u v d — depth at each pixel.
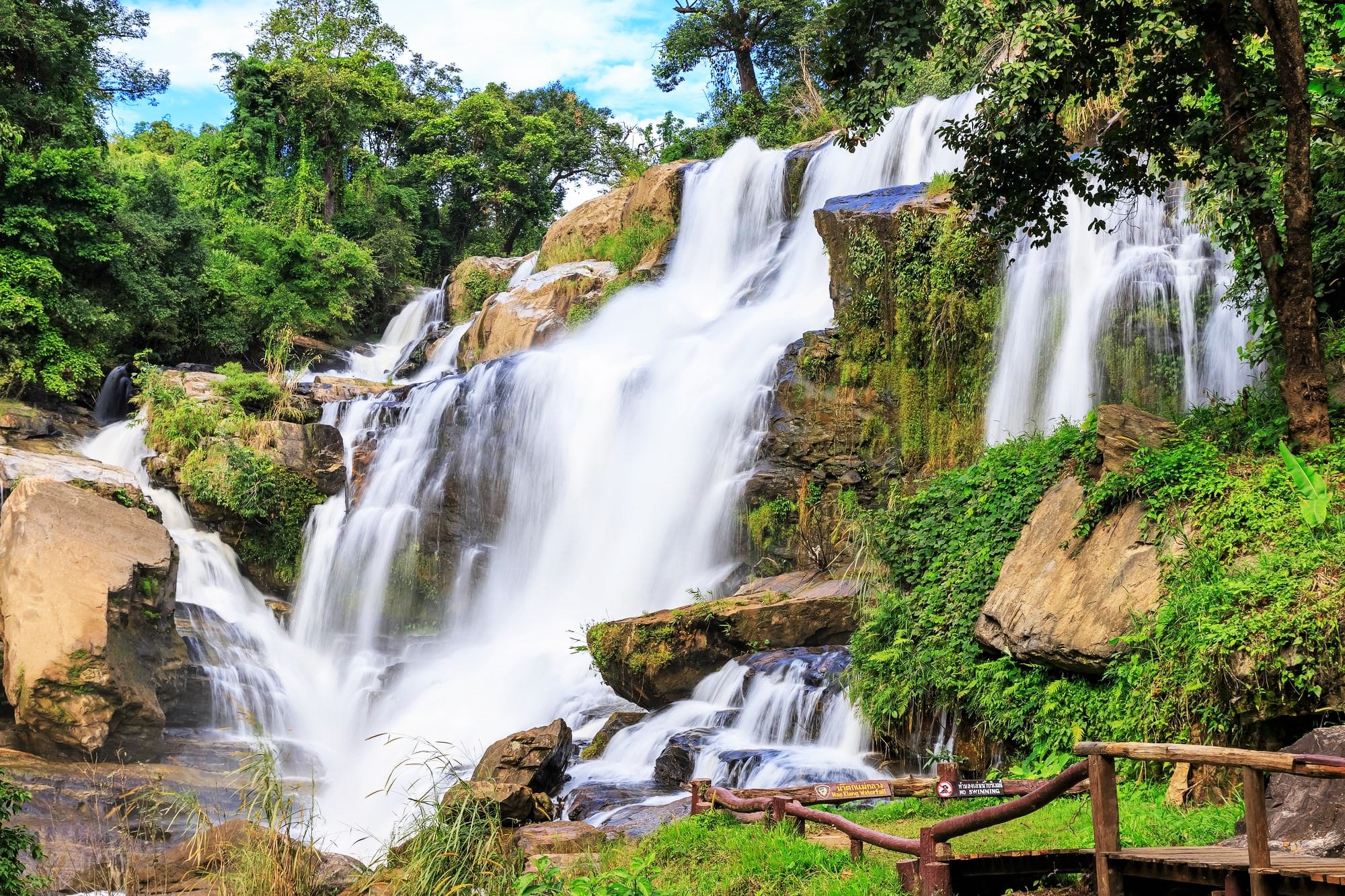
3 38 29.59
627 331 29.66
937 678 12.43
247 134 48.03
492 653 21.64
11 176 26.80
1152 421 11.94
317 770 17.59
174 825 13.71
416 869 9.36
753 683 15.22
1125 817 8.72
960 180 12.84
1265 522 9.90
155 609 17.45
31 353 26.64
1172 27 10.96
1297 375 10.82
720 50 45.62
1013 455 14.02
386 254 46.38
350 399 29.09
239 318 35.53
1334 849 6.27
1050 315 18.20
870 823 10.22
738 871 8.36
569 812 12.92
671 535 21.98
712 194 32.56
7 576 16.06
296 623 24.42
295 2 51.16
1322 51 13.24
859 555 15.04
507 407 26.05
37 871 11.65
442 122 53.78
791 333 23.55
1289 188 10.75
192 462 24.48
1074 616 10.93
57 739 15.30
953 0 11.27
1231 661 8.98
